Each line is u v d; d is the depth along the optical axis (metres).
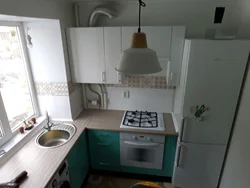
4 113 1.88
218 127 2.07
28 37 2.17
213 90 1.93
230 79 1.87
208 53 1.80
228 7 2.20
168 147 2.33
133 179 2.63
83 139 2.35
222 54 1.79
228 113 2.00
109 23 2.46
